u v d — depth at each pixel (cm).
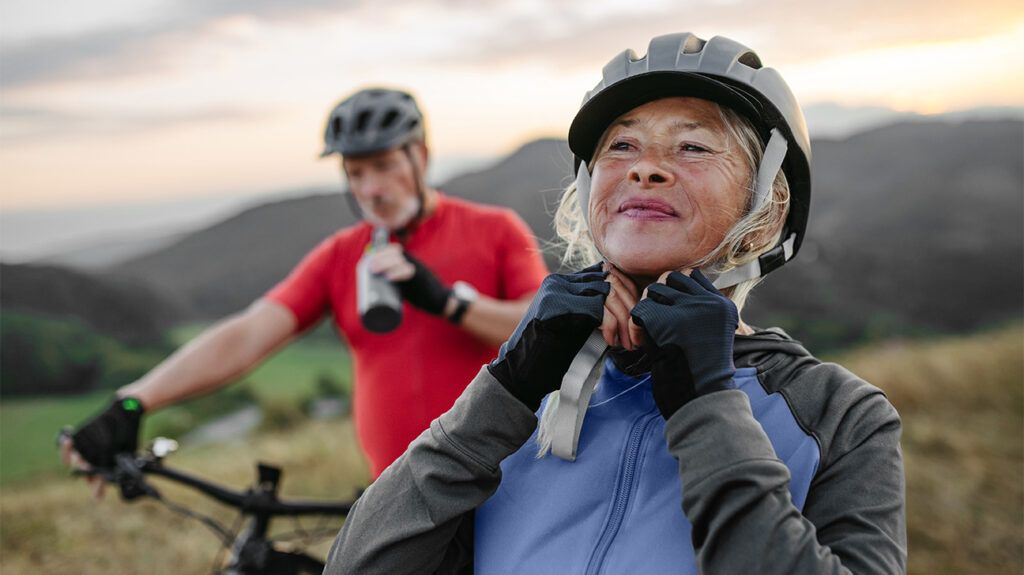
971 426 660
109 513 541
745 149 108
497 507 112
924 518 480
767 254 111
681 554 100
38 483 704
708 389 97
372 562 107
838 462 100
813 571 89
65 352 3353
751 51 114
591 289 103
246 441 923
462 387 237
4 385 2934
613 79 112
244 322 248
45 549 480
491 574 108
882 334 2598
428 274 228
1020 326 1128
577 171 127
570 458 108
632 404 111
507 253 254
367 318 225
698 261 107
